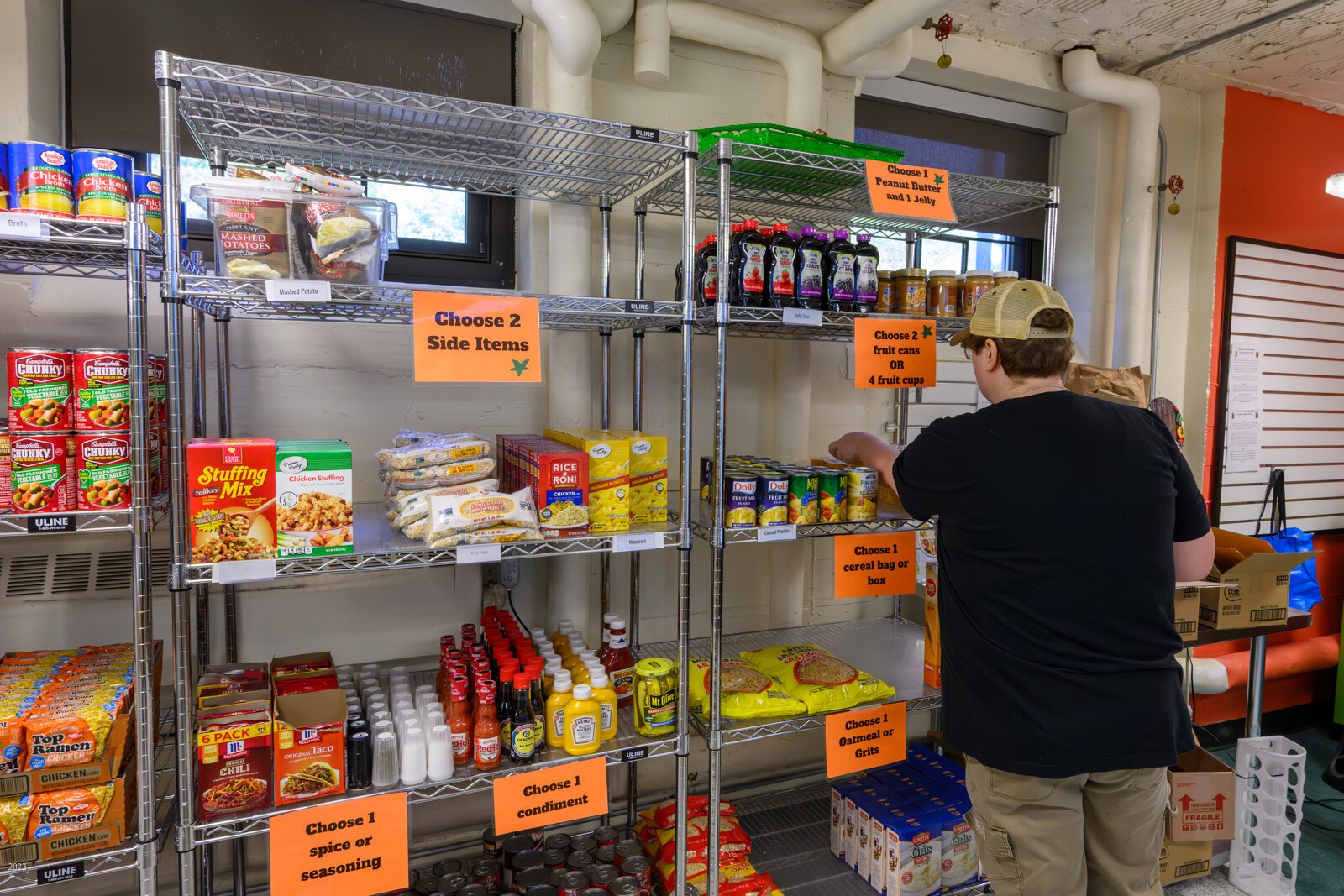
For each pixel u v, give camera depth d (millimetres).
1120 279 3121
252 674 1663
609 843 2018
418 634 2076
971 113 3053
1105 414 1491
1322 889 2471
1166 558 1462
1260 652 2467
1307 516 3703
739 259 1849
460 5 2150
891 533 1990
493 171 1990
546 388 2287
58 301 1775
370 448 2092
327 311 1813
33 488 1278
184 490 1356
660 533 1727
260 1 2004
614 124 1620
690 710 1979
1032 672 1433
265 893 2025
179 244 1303
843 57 2482
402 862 1501
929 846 2072
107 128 1892
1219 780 2275
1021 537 1439
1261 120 3385
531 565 2307
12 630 1717
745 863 2102
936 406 2949
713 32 2303
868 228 2598
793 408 2527
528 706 1673
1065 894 1446
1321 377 3662
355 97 1404
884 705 1999
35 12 1752
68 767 1320
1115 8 2586
